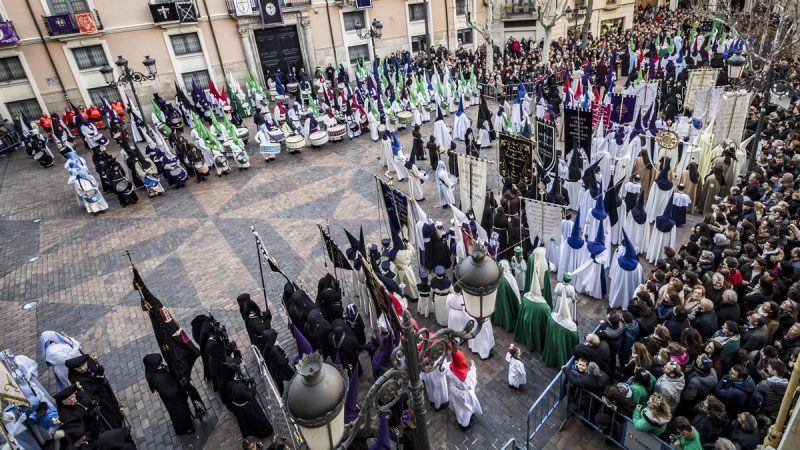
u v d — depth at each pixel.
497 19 41.00
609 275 10.47
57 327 11.45
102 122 28.55
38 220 17.48
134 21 28.81
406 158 17.59
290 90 32.59
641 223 11.45
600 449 7.25
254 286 12.27
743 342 7.05
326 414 3.13
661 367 6.81
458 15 40.75
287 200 17.11
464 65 31.61
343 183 18.09
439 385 7.91
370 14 36.50
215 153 19.66
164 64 30.30
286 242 14.23
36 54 26.84
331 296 9.15
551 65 29.47
